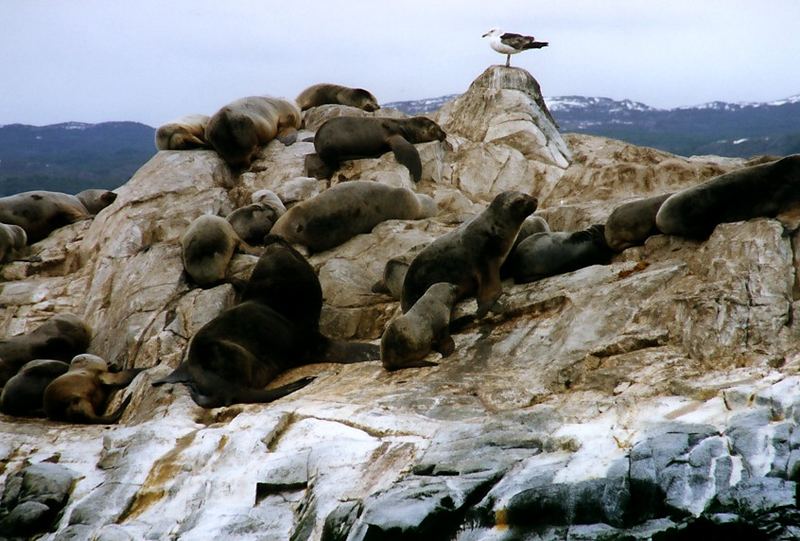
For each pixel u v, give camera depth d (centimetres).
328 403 4012
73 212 7194
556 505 2978
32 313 6062
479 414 3709
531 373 4006
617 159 6738
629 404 3466
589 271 4509
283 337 4712
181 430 4116
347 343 4828
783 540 2711
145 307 5403
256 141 6738
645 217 4578
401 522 3009
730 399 3300
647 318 4047
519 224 4650
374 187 5634
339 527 3169
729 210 4288
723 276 3953
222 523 3444
